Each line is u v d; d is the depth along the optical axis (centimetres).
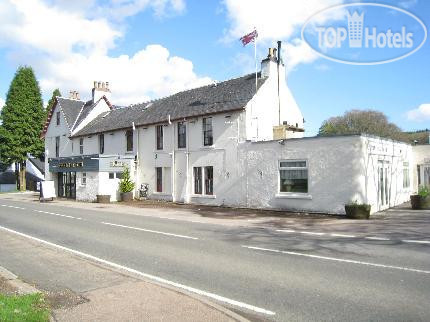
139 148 2988
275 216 1822
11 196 3822
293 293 661
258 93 2327
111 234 1320
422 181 2566
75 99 4272
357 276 752
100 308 575
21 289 675
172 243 1138
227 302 624
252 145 2177
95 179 2884
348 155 1777
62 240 1215
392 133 4888
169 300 608
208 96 2688
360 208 1644
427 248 1012
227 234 1296
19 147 4925
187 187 2566
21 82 5047
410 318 541
